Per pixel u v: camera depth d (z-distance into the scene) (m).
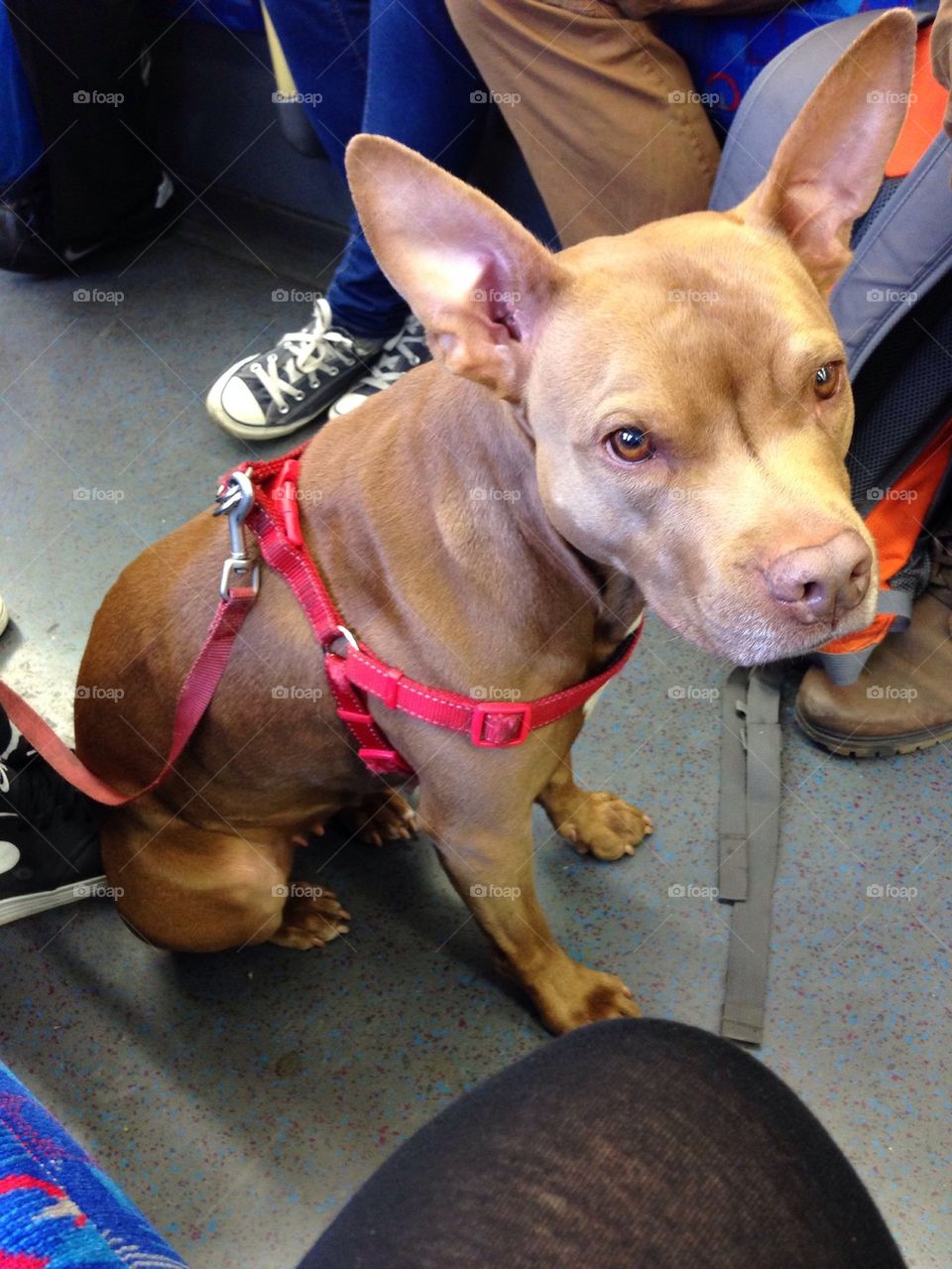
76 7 3.06
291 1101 1.88
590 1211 0.69
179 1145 1.84
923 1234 1.65
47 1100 1.91
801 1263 0.69
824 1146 0.78
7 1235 0.65
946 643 2.27
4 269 3.62
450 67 2.61
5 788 1.95
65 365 3.30
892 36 1.22
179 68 3.49
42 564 2.77
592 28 2.24
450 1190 0.71
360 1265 0.68
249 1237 1.73
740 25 2.33
